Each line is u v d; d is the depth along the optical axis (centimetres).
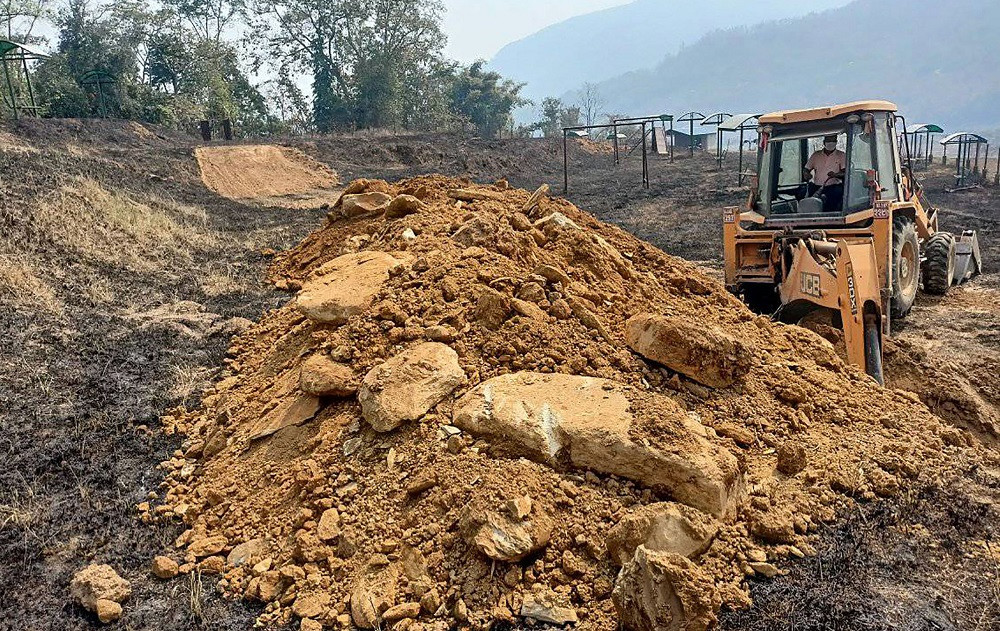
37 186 1086
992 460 525
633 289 652
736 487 422
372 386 477
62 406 606
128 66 3391
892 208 880
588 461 426
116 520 473
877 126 881
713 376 516
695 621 335
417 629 357
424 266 616
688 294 705
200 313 837
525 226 695
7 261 835
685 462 407
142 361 699
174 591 409
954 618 358
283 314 770
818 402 534
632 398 458
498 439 443
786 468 458
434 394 476
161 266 985
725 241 927
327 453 471
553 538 389
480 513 384
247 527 451
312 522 428
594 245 675
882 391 580
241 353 723
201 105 3916
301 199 1866
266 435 518
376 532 411
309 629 368
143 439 571
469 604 367
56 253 905
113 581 405
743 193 2339
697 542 378
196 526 461
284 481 469
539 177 3039
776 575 387
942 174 2986
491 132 5903
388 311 557
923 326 962
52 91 2997
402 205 902
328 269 780
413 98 5044
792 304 725
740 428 486
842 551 405
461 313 548
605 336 544
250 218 1446
